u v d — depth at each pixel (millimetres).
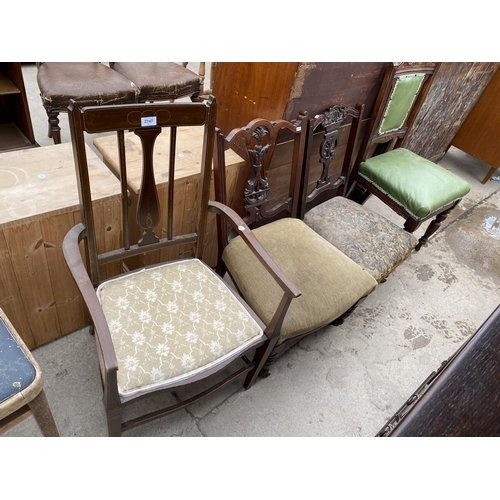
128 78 1951
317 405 1438
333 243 1591
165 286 1142
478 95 2668
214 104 958
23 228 1039
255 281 1299
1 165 1188
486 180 3029
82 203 928
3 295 1150
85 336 1482
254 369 1302
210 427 1307
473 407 382
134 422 1071
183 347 1000
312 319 1244
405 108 1947
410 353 1701
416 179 1883
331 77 1501
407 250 1647
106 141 1439
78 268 894
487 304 2033
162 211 1358
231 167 1462
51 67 1838
